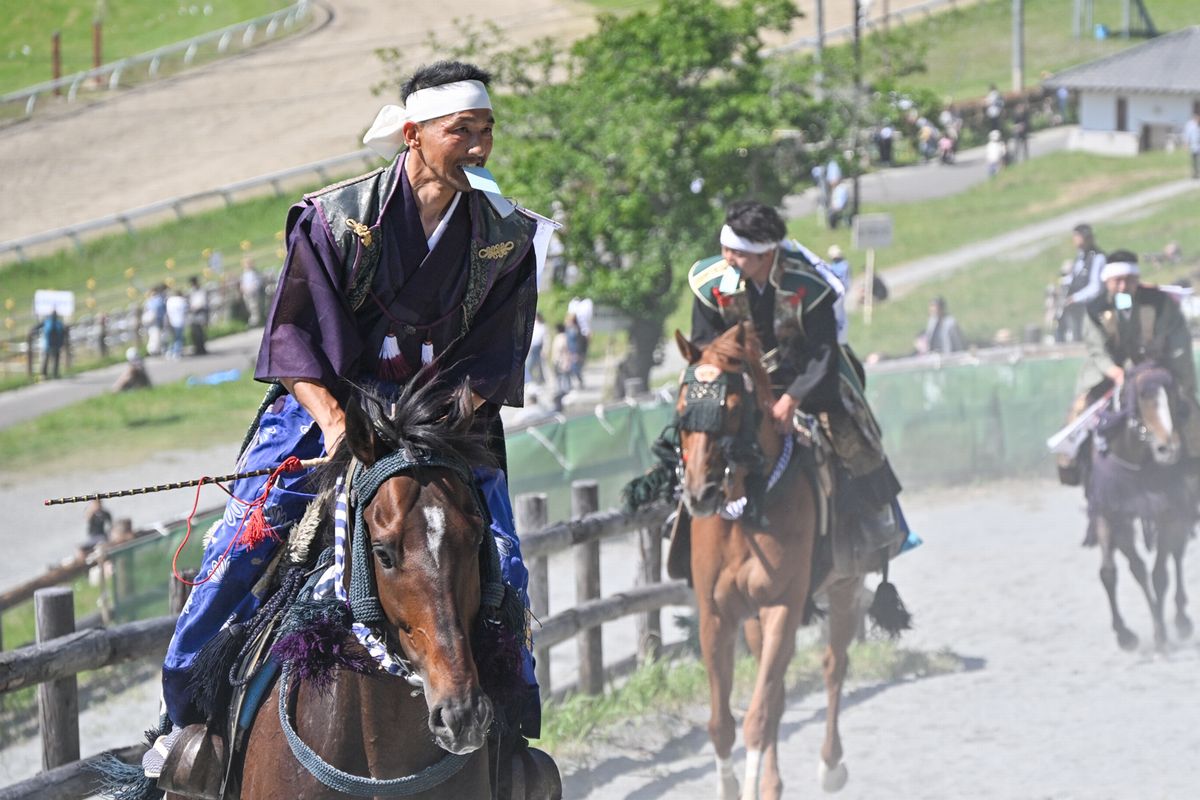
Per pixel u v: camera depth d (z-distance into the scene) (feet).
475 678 14.21
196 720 17.51
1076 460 42.24
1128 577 49.70
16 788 23.20
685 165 80.89
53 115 230.27
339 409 16.11
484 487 17.03
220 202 185.37
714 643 29.14
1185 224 131.85
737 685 37.45
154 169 203.10
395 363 16.88
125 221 175.11
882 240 107.34
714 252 81.82
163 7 283.18
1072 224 140.05
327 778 15.52
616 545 60.13
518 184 81.66
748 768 28.07
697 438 27.73
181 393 120.47
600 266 83.46
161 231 176.76
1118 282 41.11
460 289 16.81
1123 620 44.29
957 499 63.67
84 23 276.62
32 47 266.77
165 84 241.55
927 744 33.30
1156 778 30.35
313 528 16.11
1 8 283.18
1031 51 235.40
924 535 56.85
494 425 17.43
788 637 28.45
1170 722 34.19
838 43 216.74
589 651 35.78
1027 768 31.30
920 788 30.45
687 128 82.84
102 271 167.94
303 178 189.98
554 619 33.86
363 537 14.99
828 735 30.81
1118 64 186.09
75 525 85.15
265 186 188.65
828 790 30.66
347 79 235.20
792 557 28.35
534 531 33.78
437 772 15.66
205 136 215.92
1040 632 43.06
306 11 268.41
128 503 88.28
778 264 29.37
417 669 14.75
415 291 16.60
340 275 16.35
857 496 30.45
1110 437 40.81
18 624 64.85
